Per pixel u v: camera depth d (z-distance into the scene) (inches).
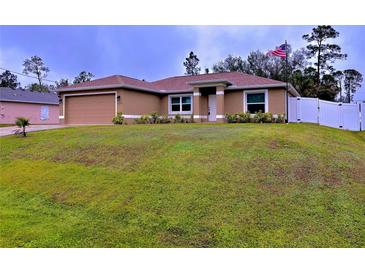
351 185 272.1
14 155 450.9
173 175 300.5
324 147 410.0
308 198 243.1
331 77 1594.5
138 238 205.9
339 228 202.7
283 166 311.0
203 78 986.7
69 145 465.4
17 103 1347.2
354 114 778.2
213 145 390.6
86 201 269.1
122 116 794.2
